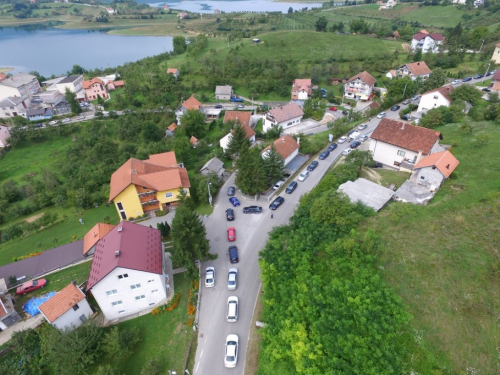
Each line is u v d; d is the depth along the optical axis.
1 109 123.25
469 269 33.06
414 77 114.75
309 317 32.28
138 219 58.47
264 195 60.19
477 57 129.38
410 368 27.61
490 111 69.44
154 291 40.44
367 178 56.28
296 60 137.12
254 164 56.44
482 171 50.03
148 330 38.81
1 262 54.16
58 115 123.94
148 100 123.88
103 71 166.38
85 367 35.66
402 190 48.34
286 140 69.19
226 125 89.50
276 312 34.88
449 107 75.25
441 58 126.00
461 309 30.22
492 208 40.44
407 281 33.38
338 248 37.22
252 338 36.41
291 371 31.44
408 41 159.00
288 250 39.62
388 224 41.03
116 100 128.00
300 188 60.84
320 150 74.19
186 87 128.88
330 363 28.64
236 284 42.91
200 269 45.72
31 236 60.28
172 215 58.75
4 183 81.88
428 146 55.41
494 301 30.22
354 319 30.50
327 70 127.69
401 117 87.12
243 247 48.97
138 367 35.41
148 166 60.00
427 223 40.31
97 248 43.47
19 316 41.75
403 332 29.64
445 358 27.80
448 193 46.31
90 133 106.31
